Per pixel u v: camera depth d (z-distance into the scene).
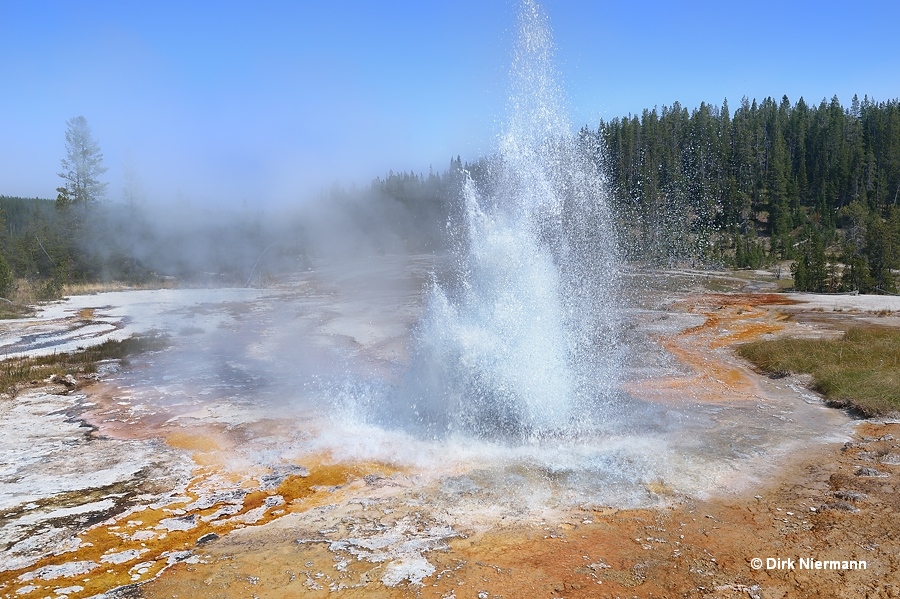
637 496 6.39
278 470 7.21
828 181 56.25
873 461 7.18
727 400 10.06
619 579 4.84
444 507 6.18
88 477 7.02
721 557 5.16
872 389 9.70
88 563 5.17
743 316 19.86
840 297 25.47
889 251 34.09
